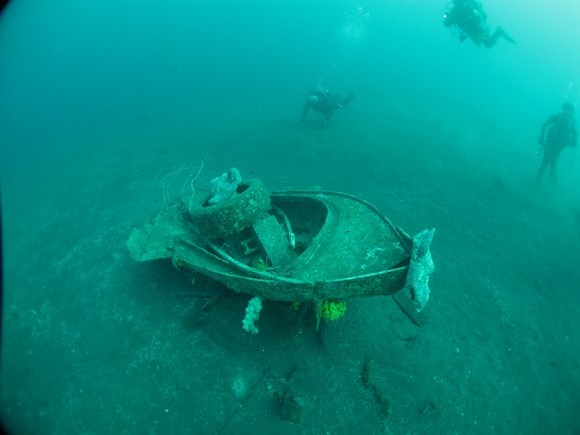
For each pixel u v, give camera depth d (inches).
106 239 287.9
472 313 215.9
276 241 200.8
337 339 195.0
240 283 170.4
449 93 820.0
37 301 233.0
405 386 176.4
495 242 278.4
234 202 190.7
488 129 583.2
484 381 181.6
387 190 342.0
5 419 168.6
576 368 190.9
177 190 358.0
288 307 200.5
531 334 206.5
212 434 159.6
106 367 188.7
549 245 280.8
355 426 161.8
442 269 246.4
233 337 195.6
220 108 671.1
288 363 184.7
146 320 211.0
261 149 442.0
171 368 185.3
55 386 181.9
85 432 163.2
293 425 161.6
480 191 353.1
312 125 521.0
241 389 175.0
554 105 899.4
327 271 172.6
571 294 235.1
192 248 205.0
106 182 396.8
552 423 167.2
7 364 194.5
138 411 169.3
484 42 454.0
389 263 163.8
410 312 202.8
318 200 222.4
